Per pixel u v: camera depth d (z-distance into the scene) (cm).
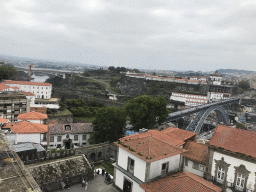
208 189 2586
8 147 1703
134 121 7838
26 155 3875
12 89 11512
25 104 9219
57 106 10919
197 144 4369
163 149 3117
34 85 13900
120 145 3234
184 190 2606
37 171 3200
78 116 11694
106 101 15300
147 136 3497
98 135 6397
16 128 5584
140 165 2909
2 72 16338
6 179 1289
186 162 4128
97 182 3506
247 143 3278
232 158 3250
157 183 2794
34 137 5622
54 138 6544
